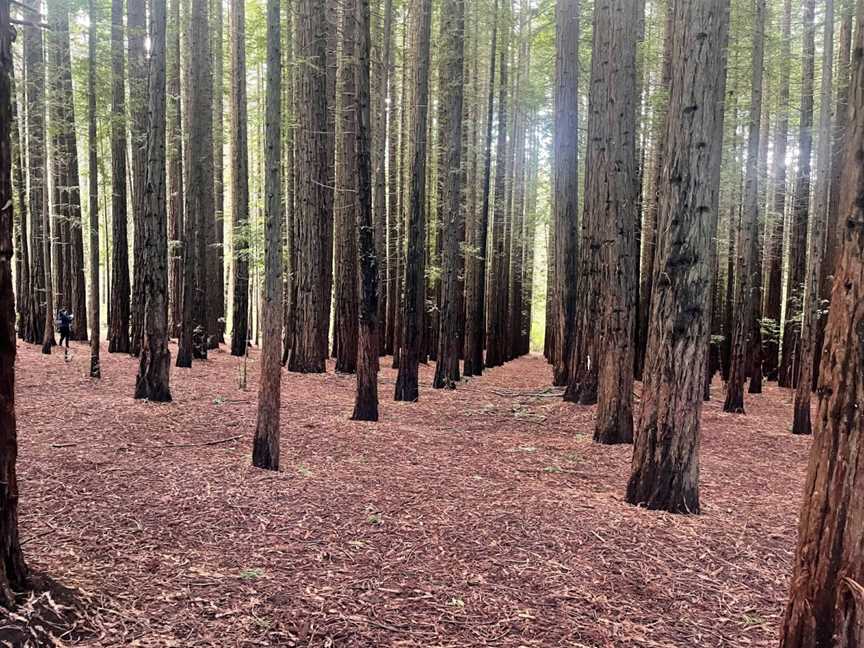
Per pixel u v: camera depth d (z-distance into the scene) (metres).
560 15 13.75
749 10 13.66
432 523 5.19
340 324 16.38
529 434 9.92
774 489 7.25
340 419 10.07
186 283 15.34
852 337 2.48
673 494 5.93
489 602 3.81
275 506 5.41
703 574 4.46
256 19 21.03
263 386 6.59
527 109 25.12
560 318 15.24
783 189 19.27
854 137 2.49
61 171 18.28
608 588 4.11
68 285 20.48
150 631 3.19
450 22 13.23
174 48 18.19
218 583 3.85
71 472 5.98
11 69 3.05
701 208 5.67
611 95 8.91
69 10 13.30
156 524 4.81
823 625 2.56
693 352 5.83
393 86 20.98
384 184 19.34
